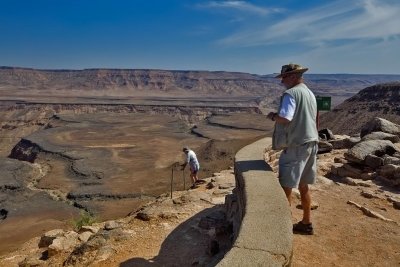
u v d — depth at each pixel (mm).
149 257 7109
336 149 12547
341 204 7402
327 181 8844
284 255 3514
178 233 7918
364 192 7996
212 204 9375
